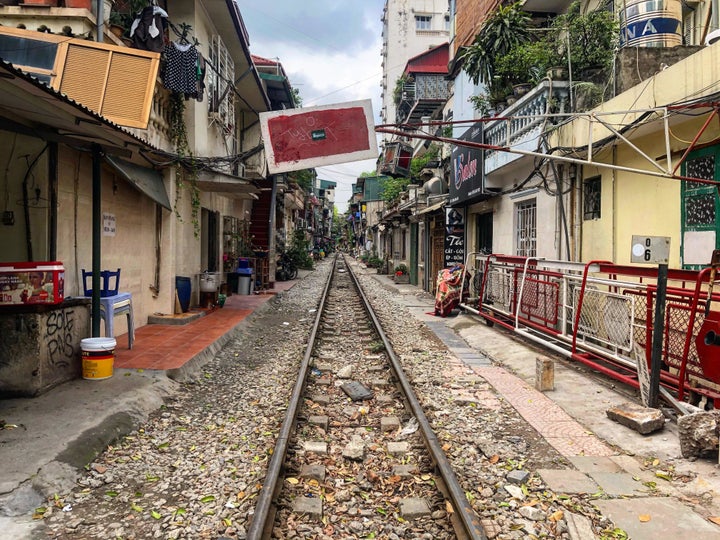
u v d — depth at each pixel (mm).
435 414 6121
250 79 17422
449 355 9516
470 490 4238
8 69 4098
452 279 14305
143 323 10703
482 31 13023
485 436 5449
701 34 9719
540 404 6469
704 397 5406
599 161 9008
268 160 7375
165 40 9969
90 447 4758
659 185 7562
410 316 14523
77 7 8414
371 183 53156
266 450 5023
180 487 4293
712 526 3641
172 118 10953
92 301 7211
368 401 6793
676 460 4730
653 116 6887
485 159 13188
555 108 9898
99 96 8258
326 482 4445
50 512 3816
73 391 6152
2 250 6875
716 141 6441
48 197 7023
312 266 38594
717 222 6480
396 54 51344
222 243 16750
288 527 3709
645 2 9711
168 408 6273
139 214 10438
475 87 17266
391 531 3689
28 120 6117
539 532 3652
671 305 5965
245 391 7102
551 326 9008
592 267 7480
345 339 11039
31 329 5879
